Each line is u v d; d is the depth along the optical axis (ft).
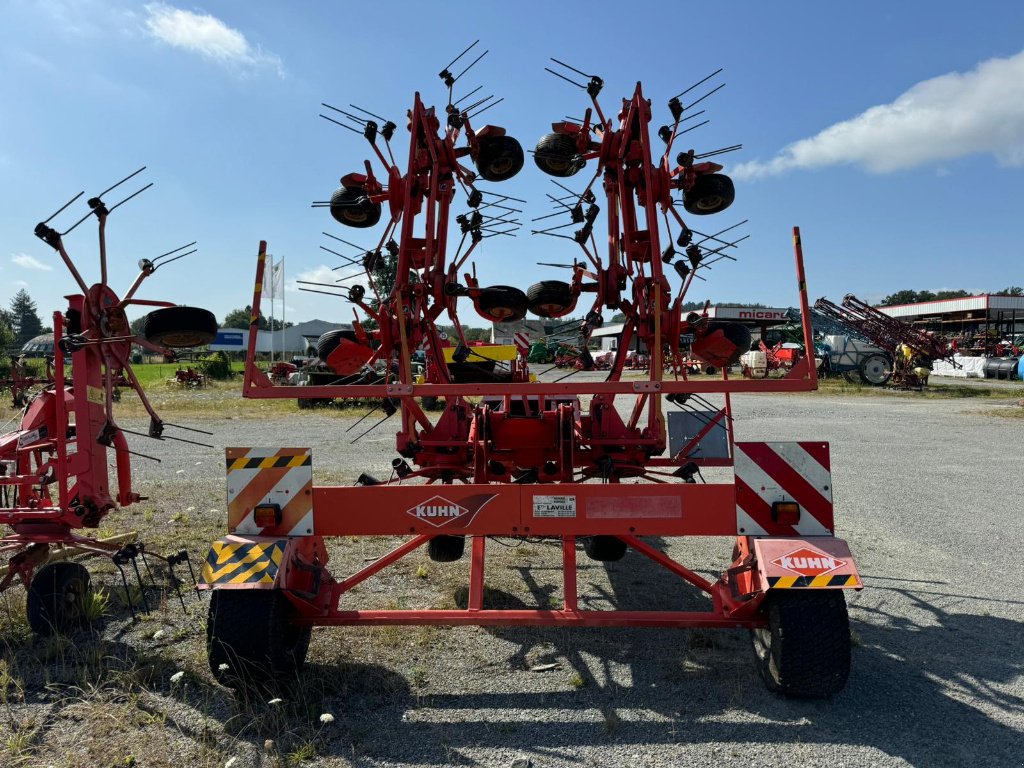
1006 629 14.10
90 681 11.53
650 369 15.08
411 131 14.32
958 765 9.29
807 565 10.44
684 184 14.67
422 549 19.53
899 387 89.15
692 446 19.31
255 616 10.45
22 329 402.52
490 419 16.24
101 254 13.85
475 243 16.67
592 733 10.13
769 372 96.89
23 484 14.83
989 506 25.13
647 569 18.22
